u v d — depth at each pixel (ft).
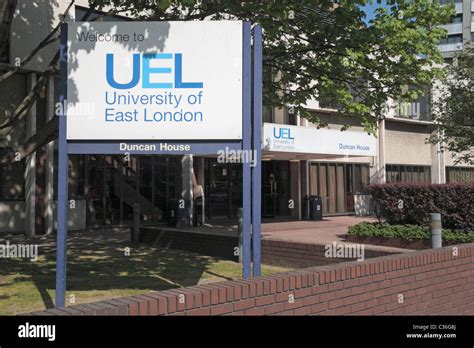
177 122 19.07
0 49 28.78
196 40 19.11
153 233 44.09
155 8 32.42
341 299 15.16
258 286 13.08
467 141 69.41
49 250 40.83
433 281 18.75
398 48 31.94
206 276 29.17
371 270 16.21
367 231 39.83
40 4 52.24
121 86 19.01
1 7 26.30
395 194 41.42
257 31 20.22
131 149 19.07
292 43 36.04
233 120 19.12
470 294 20.66
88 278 28.37
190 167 65.77
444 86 75.25
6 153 25.00
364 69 34.27
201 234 38.68
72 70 18.95
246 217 19.48
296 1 30.83
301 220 75.05
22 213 52.85
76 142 19.01
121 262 34.30
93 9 34.37
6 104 51.34
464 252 20.53
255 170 19.81
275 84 39.50
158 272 30.48
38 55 52.03
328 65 32.89
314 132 66.03
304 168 80.48
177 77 19.08
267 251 33.37
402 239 37.63
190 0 24.99
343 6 31.01
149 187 64.44
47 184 53.57
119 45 19.04
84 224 58.03
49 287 25.75
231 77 19.13
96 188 59.88
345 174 88.33
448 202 37.96
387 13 32.32
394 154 97.14
